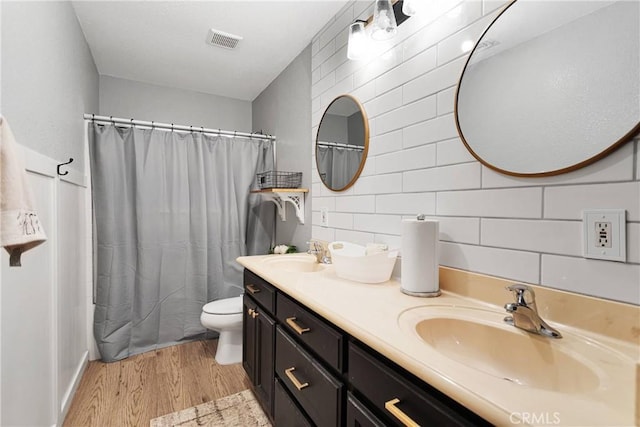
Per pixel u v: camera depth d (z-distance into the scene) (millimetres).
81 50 2018
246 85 3004
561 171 809
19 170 752
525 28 897
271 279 1379
